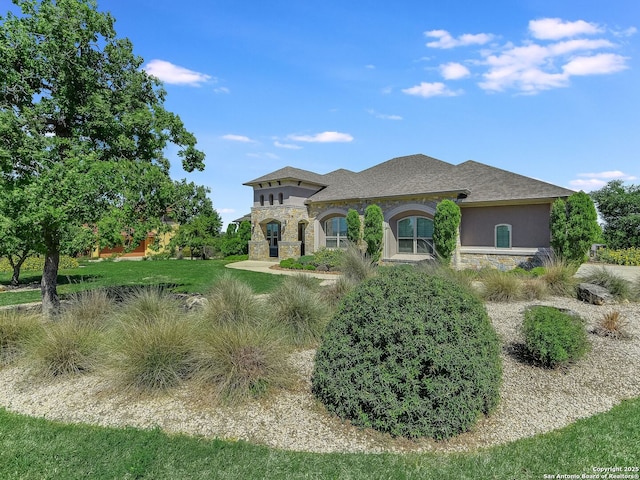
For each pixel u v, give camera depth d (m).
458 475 3.21
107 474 3.26
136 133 10.08
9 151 7.98
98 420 4.30
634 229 27.50
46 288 9.09
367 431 3.98
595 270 11.72
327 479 3.17
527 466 3.33
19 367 6.01
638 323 7.92
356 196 21.03
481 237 18.39
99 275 17.89
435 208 18.50
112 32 9.97
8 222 6.86
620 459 3.42
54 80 9.16
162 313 6.80
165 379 5.01
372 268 11.58
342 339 4.41
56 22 8.73
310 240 23.64
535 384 5.18
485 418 4.27
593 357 6.06
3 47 8.02
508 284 10.38
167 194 9.68
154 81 10.91
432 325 4.07
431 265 12.98
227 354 5.04
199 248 31.42
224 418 4.32
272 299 8.13
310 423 4.18
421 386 3.91
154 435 3.90
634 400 4.68
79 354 5.66
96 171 7.87
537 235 17.03
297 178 23.84
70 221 7.97
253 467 3.35
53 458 3.51
